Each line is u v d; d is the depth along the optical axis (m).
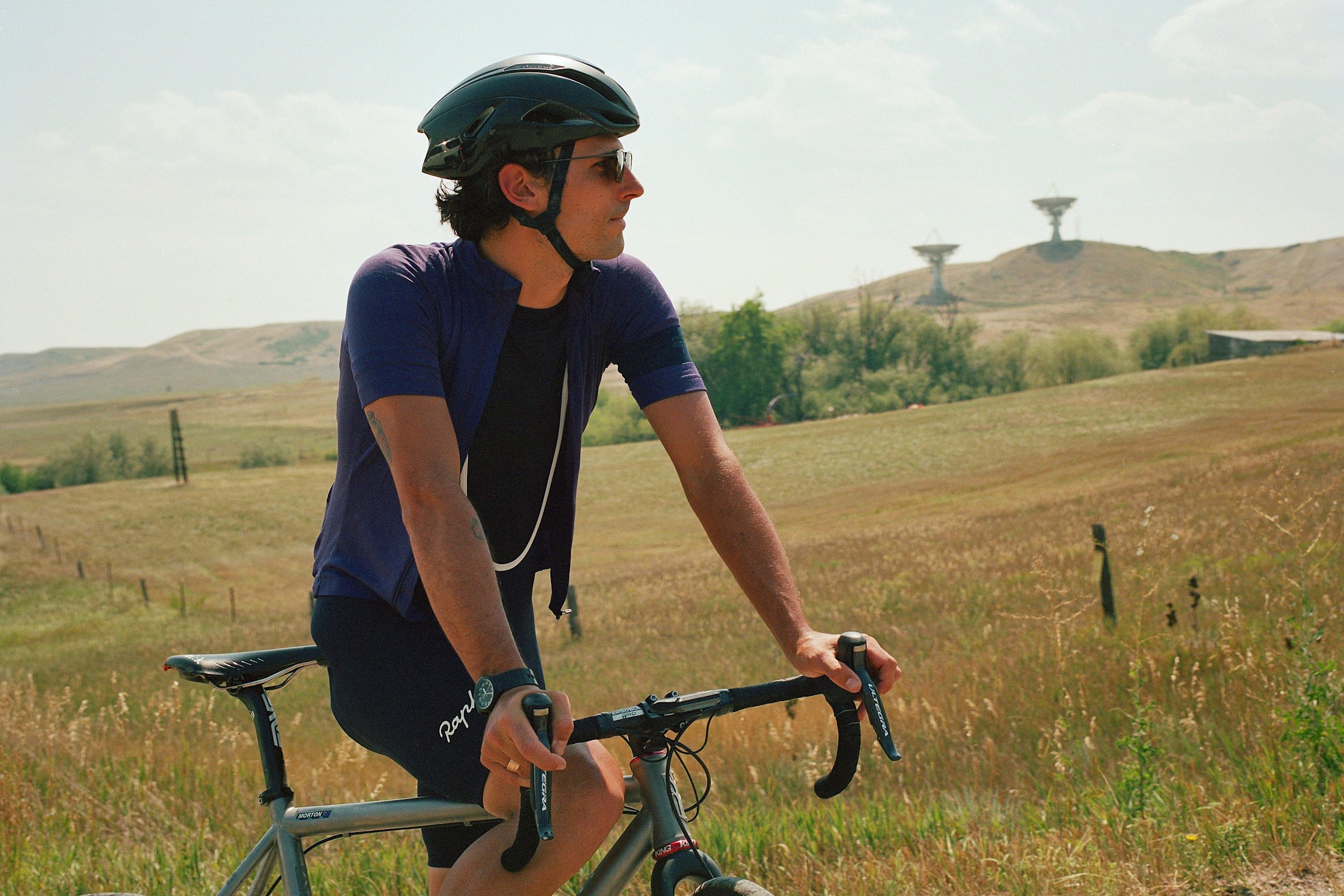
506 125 1.77
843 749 1.61
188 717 7.84
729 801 5.23
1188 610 8.76
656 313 2.11
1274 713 4.44
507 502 2.00
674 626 18.31
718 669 12.45
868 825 3.93
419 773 1.84
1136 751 4.02
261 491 89.50
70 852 4.44
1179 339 137.38
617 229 1.85
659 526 58.62
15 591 53.94
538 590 28.23
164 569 60.16
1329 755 3.85
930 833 3.80
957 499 50.78
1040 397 87.94
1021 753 5.39
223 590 52.62
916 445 73.38
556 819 1.69
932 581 17.97
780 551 1.97
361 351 1.78
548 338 1.93
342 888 3.70
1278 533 11.80
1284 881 3.17
